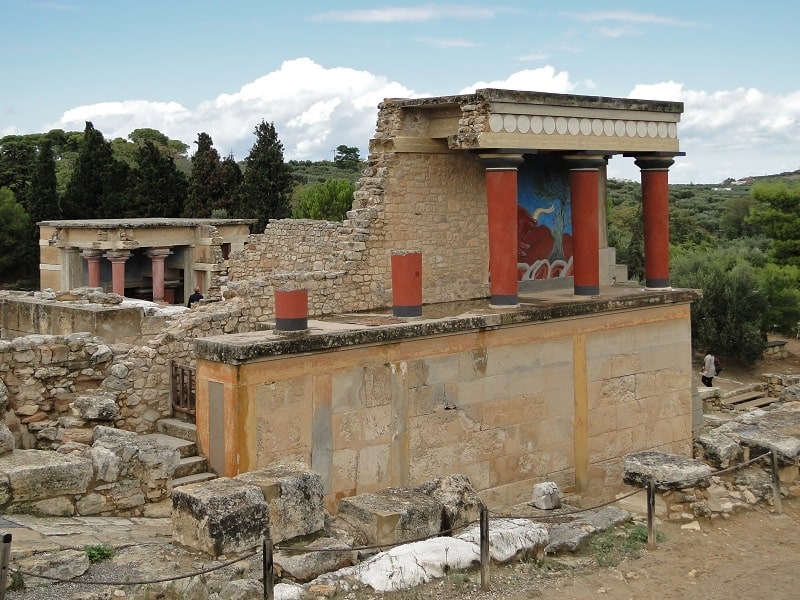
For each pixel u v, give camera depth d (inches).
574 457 735.7
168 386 618.8
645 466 560.7
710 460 621.6
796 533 533.0
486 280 788.6
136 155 3799.2
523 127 692.1
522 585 429.1
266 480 440.1
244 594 373.7
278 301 575.2
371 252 722.2
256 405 548.7
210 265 1611.7
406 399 625.0
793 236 1913.1
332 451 588.1
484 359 669.9
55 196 2297.0
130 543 414.3
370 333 595.2
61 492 445.4
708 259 1804.9
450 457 653.9
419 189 743.7
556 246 826.2
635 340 778.2
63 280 1637.6
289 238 884.6
